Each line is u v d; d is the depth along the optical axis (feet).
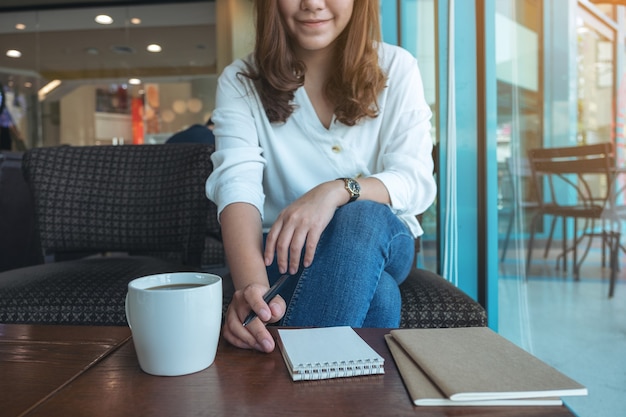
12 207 6.73
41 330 2.12
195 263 4.73
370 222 2.43
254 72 3.52
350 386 1.40
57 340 1.94
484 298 5.19
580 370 3.76
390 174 3.04
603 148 3.64
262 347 1.74
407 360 1.54
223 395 1.35
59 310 3.44
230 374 1.53
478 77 5.20
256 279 2.39
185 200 4.71
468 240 5.58
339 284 2.24
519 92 4.66
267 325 2.20
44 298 3.51
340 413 1.22
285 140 3.58
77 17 20.22
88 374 1.54
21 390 1.41
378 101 3.51
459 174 5.61
